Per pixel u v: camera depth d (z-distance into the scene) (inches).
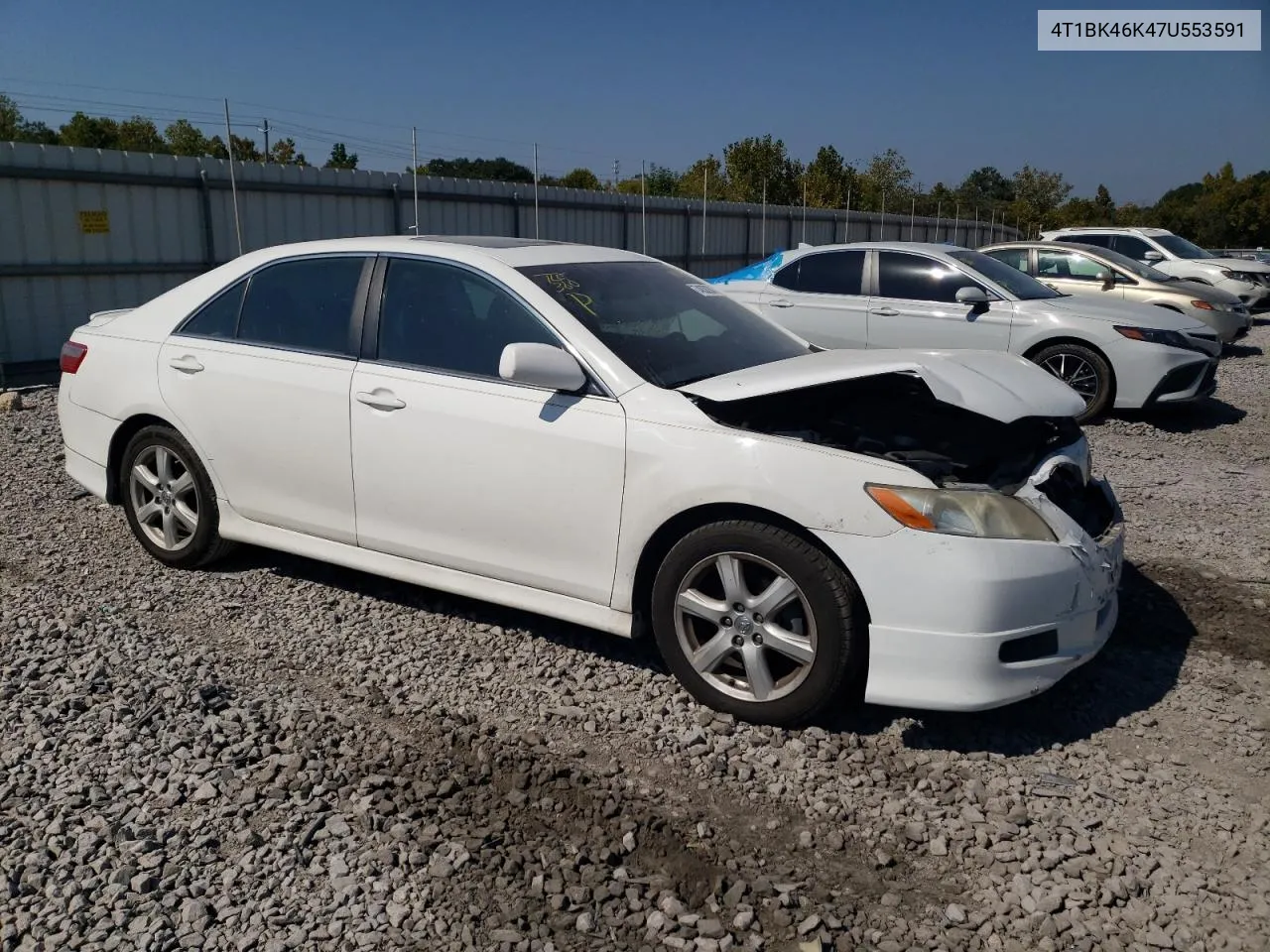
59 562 209.0
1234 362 546.3
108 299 486.3
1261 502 269.7
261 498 189.2
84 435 213.2
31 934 103.7
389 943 103.8
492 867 115.1
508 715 149.5
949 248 402.9
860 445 152.9
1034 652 139.3
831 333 400.8
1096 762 139.9
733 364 170.7
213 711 149.5
